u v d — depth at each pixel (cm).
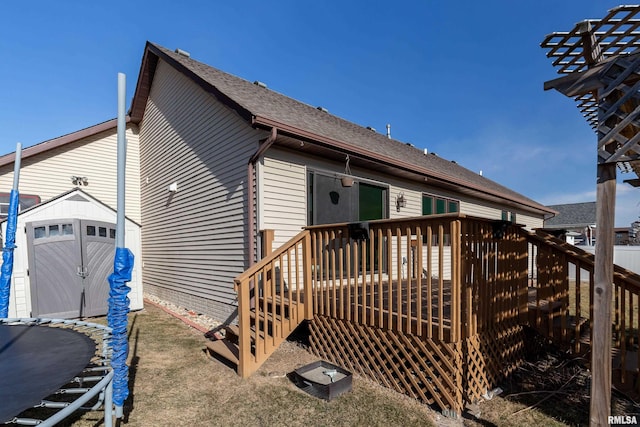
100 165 913
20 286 616
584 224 2594
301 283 594
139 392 347
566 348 373
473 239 334
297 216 586
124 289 251
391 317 353
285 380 377
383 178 761
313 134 537
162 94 841
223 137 617
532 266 643
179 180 768
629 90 220
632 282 321
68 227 663
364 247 379
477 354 338
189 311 720
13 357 247
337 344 420
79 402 180
